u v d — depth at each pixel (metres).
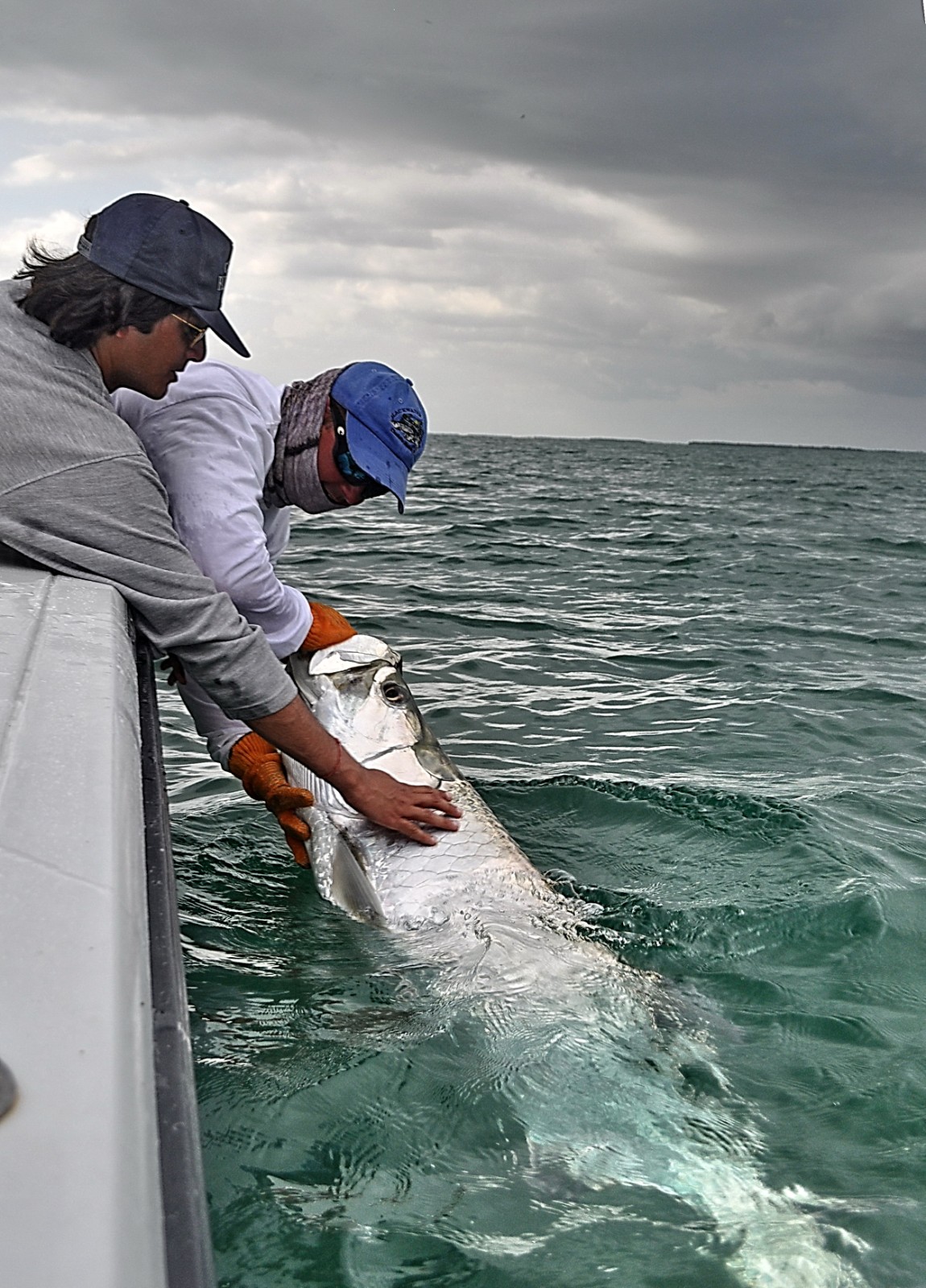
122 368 2.58
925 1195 2.20
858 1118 2.45
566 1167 2.25
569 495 23.69
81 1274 0.75
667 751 5.20
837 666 7.19
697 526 17.33
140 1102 0.93
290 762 3.53
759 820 4.18
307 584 9.38
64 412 2.42
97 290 2.43
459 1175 2.20
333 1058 2.55
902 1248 2.04
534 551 12.64
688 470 47.38
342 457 3.18
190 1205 1.07
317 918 3.32
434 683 6.32
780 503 24.72
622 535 15.28
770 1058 2.68
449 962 3.03
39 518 2.40
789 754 5.21
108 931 1.09
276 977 2.94
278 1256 1.94
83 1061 0.93
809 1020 2.86
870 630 8.58
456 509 17.75
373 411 3.15
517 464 44.06
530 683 6.43
